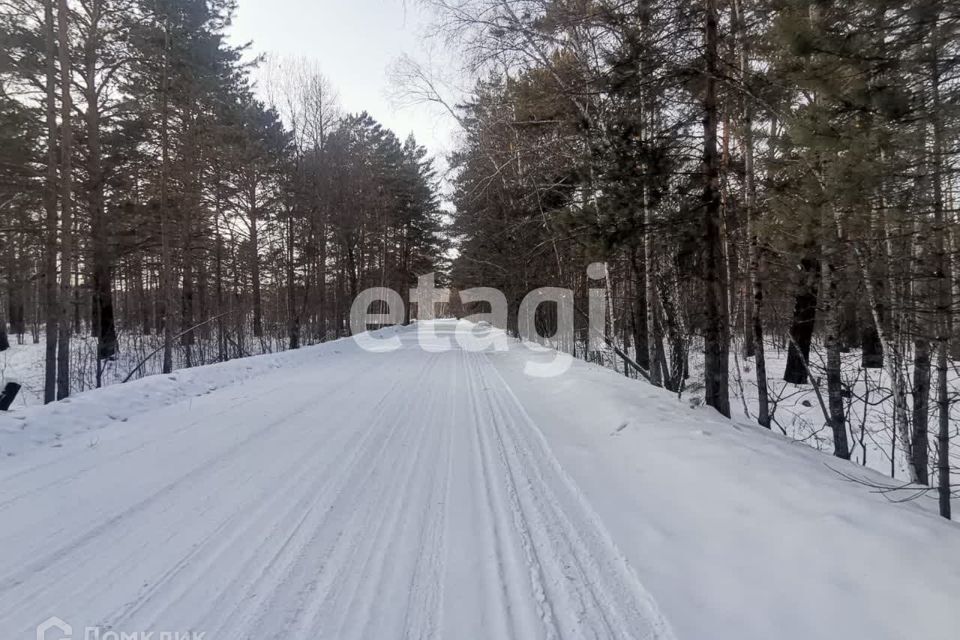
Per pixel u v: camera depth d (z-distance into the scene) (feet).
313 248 83.20
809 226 22.80
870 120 14.62
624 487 15.75
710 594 9.99
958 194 17.26
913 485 17.12
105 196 53.21
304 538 12.12
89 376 42.83
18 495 14.44
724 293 25.80
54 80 33.78
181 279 80.48
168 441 20.22
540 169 40.09
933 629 8.50
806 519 12.15
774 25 16.31
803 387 46.06
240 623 8.88
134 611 9.20
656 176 24.29
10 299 77.25
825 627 8.82
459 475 16.76
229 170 72.59
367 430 22.49
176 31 47.14
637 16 24.20
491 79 40.52
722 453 16.89
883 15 12.97
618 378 33.53
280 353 49.70
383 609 9.36
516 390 34.24
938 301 18.33
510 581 10.42
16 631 8.59
